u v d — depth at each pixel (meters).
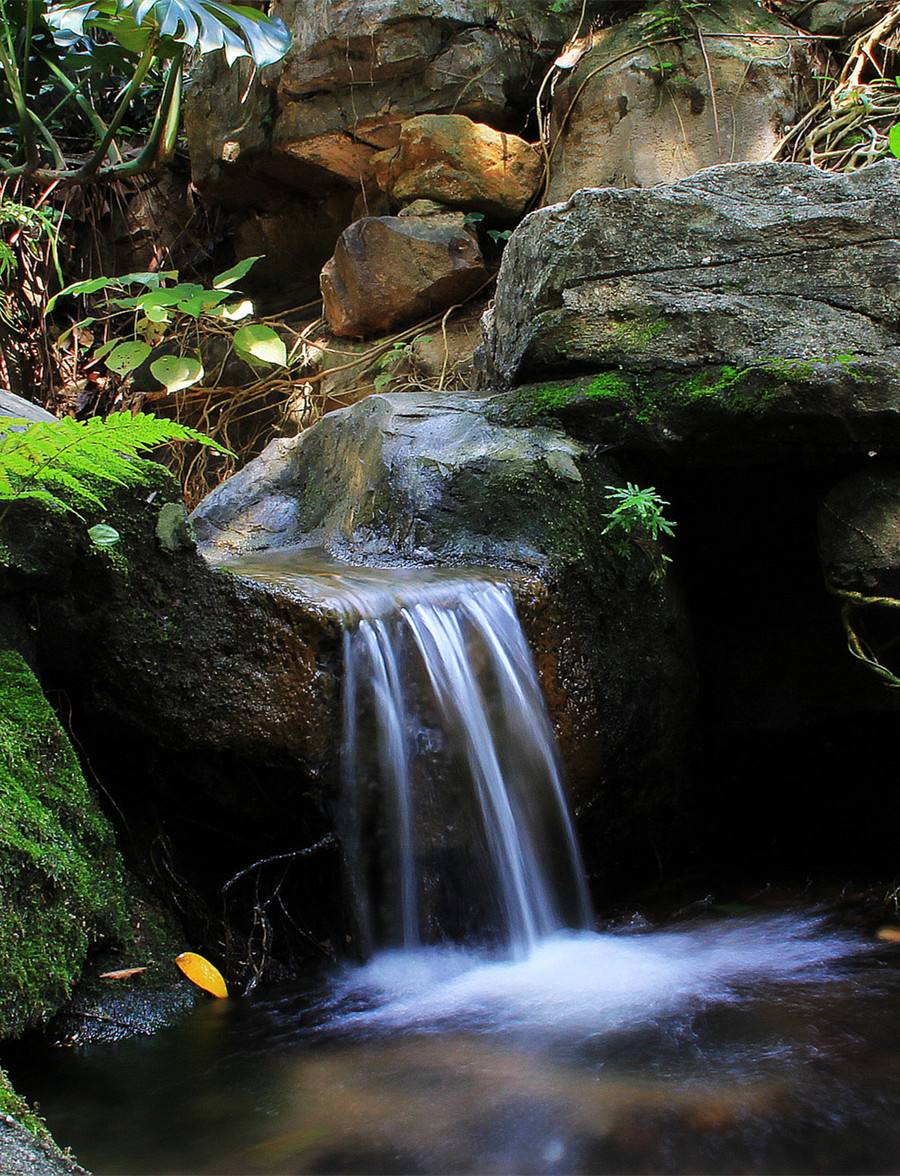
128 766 3.30
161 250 7.28
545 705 3.67
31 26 6.32
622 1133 2.32
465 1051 2.74
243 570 3.68
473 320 6.01
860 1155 2.22
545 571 3.80
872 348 3.75
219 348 6.70
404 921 3.32
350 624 3.26
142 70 6.09
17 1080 2.61
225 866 3.40
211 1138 2.33
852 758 4.60
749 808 4.77
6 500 2.84
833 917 3.87
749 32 5.68
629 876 4.22
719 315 3.89
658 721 4.16
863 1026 2.88
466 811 3.41
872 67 5.71
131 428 2.69
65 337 6.56
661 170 5.65
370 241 5.97
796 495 4.25
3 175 7.05
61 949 2.73
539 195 5.96
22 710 2.88
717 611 4.68
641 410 3.96
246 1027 2.92
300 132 6.07
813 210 3.90
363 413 4.64
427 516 4.08
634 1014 2.98
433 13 5.70
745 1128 2.34
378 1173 2.18
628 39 5.76
